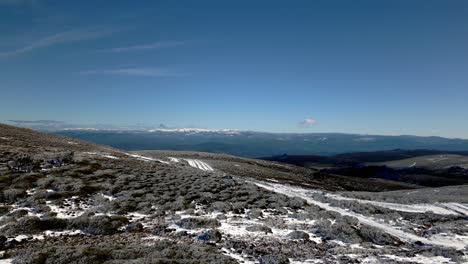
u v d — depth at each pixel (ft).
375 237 62.85
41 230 51.01
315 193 128.16
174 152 356.59
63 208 64.23
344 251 51.78
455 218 95.45
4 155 100.53
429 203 118.93
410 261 48.88
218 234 53.83
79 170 95.14
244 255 46.21
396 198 129.70
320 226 64.39
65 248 40.88
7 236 47.65
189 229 58.08
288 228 63.57
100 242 47.16
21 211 58.13
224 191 92.99
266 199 88.99
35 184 78.02
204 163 238.27
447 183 632.38
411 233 73.00
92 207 66.74
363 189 326.65
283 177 230.68
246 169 230.27
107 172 96.53
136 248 43.16
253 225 62.95
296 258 46.70
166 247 45.03
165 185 91.15
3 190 70.49
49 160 102.22
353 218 74.38
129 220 61.05
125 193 78.07
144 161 137.59
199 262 39.17
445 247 62.03
